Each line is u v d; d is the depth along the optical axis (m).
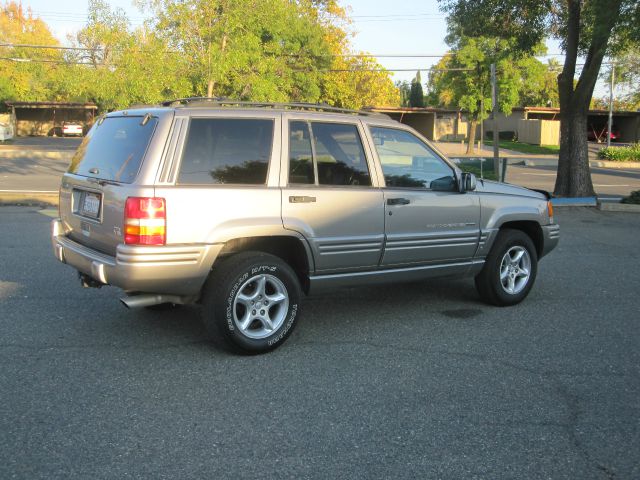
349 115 5.54
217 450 3.46
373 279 5.64
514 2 15.42
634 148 39.56
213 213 4.65
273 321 5.06
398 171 5.72
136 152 4.69
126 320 5.77
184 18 18.20
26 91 59.78
